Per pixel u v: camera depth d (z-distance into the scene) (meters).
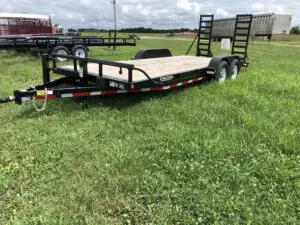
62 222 2.26
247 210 2.39
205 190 2.65
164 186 2.71
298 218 2.34
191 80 5.97
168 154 3.26
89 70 5.34
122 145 3.47
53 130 3.88
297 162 3.15
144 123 4.15
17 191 2.67
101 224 2.27
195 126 4.05
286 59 13.29
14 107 4.69
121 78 4.62
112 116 4.39
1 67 8.72
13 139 3.62
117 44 12.94
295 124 4.22
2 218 2.34
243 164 3.11
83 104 4.89
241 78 7.36
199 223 2.29
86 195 2.58
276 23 31.03
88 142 3.57
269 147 3.50
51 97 4.16
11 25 13.98
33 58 11.01
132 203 2.51
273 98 5.58
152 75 5.03
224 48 19.12
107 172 2.92
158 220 2.30
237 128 4.02
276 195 2.59
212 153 3.26
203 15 9.59
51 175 2.88
